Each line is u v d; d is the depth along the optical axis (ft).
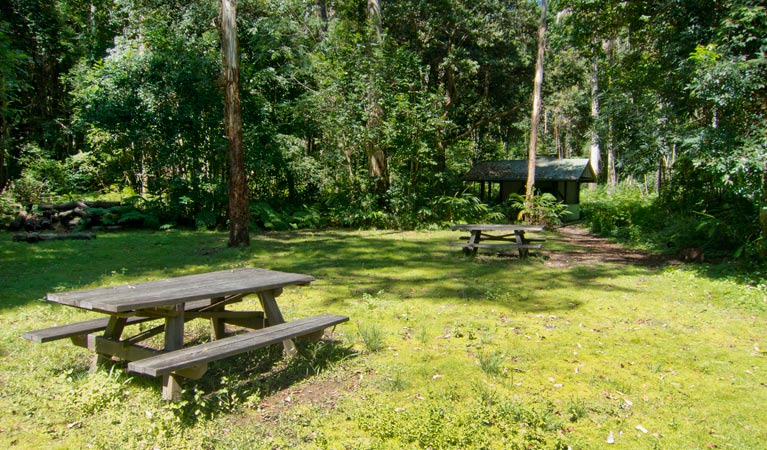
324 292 23.80
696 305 21.94
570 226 64.69
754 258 28.27
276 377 13.23
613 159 108.27
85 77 57.16
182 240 41.78
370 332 16.94
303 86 58.80
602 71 51.11
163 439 9.80
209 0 59.06
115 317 13.01
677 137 30.32
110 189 57.88
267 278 15.25
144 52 53.93
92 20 76.59
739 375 13.93
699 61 26.14
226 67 36.55
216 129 52.19
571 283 26.68
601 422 11.08
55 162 55.31
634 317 19.94
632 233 45.34
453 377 13.47
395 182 57.16
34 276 25.43
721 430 10.76
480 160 101.50
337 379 13.25
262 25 57.36
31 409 11.12
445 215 58.44
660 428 10.85
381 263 32.32
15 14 60.75
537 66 57.36
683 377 13.78
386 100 55.01
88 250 35.12
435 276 28.25
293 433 10.36
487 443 9.92
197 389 12.10
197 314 14.82
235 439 9.93
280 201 58.80
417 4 65.98
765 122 25.59
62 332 12.66
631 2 40.16
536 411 11.32
